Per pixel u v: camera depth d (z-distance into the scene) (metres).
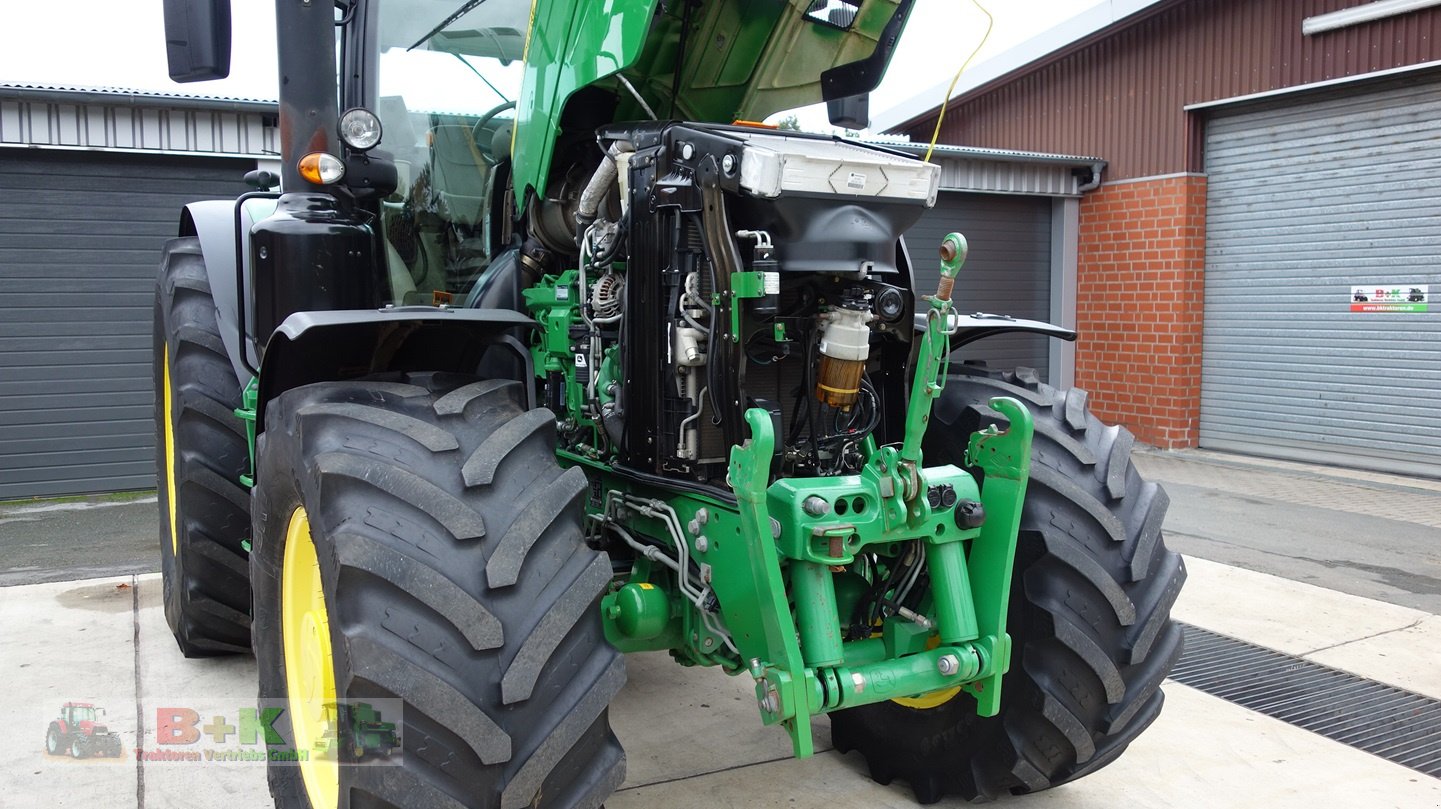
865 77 3.04
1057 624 2.43
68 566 5.57
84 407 7.94
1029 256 10.64
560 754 1.92
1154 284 9.82
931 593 2.38
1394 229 8.13
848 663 2.34
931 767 2.78
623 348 2.52
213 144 7.90
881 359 2.63
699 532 2.34
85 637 4.20
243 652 3.93
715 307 2.26
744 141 2.27
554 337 2.77
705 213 2.25
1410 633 4.36
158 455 4.32
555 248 2.89
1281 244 8.98
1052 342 10.77
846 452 2.48
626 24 2.38
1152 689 2.60
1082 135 10.42
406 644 1.86
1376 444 8.42
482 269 3.13
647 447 2.47
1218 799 2.89
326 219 2.77
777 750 3.18
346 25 3.33
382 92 3.31
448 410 2.19
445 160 3.19
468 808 1.86
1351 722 3.45
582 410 2.71
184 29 2.44
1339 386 8.64
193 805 2.77
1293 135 8.78
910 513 2.27
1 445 7.74
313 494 2.06
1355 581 5.16
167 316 3.69
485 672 1.90
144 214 7.96
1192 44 9.27
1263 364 9.21
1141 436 10.05
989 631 2.36
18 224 7.65
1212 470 8.58
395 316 2.24
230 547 3.53
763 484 2.07
